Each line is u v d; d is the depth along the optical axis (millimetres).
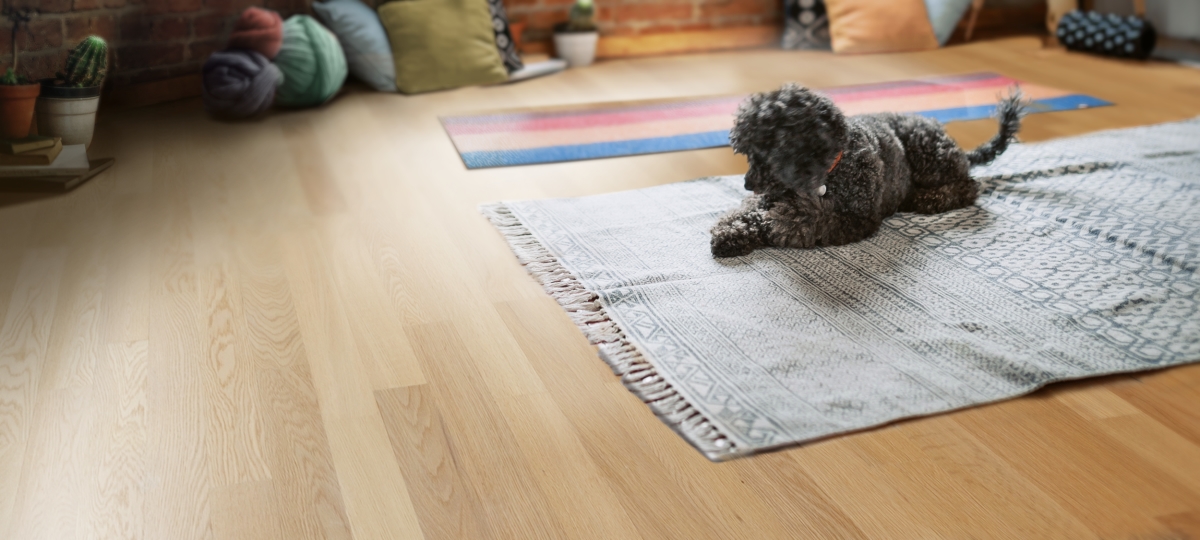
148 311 2121
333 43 3779
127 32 3660
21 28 3176
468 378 1886
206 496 1527
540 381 1878
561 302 2180
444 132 3531
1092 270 2314
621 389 1852
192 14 3869
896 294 2189
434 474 1595
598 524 1480
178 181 2963
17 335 1997
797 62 4734
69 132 3053
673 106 3900
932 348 1957
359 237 2555
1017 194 2812
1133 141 3355
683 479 1583
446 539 1445
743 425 1702
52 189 2863
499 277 2330
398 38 4070
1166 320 2074
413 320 2111
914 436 1684
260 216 2693
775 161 2104
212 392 1817
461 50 4152
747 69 4586
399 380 1875
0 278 2262
